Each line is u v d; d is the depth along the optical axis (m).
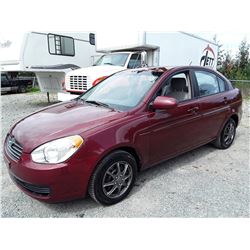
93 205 2.77
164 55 9.22
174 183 3.26
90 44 9.82
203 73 4.04
